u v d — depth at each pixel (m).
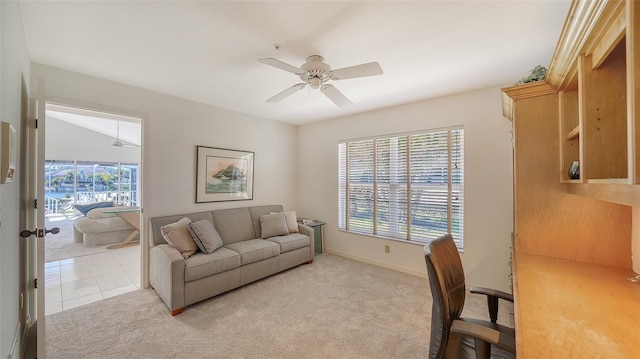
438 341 1.25
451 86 2.85
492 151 2.87
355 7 1.56
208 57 2.20
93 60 2.26
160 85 2.87
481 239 2.94
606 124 1.11
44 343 1.69
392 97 3.24
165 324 2.25
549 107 1.69
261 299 2.72
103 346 1.95
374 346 1.97
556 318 1.02
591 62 1.12
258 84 2.83
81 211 5.89
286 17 1.66
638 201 0.70
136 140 8.32
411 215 3.51
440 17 1.65
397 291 2.92
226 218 3.59
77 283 3.14
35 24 1.73
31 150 2.01
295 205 4.91
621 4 0.82
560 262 1.61
